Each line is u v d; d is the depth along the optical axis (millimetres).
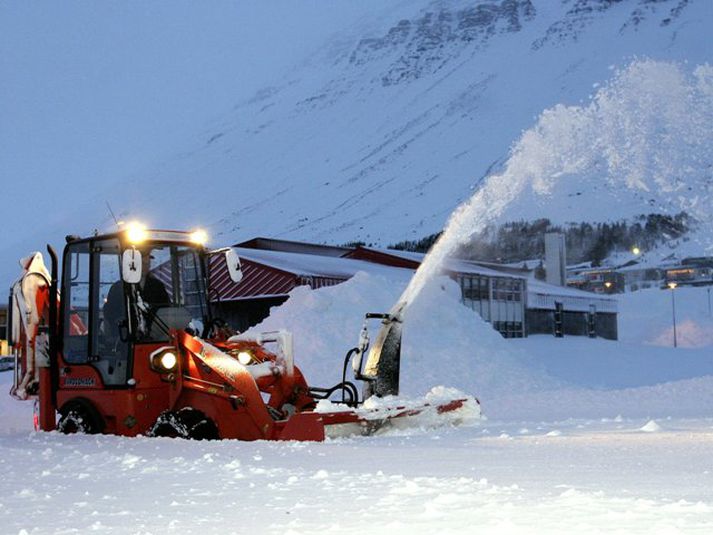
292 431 10883
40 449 9969
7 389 25688
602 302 67188
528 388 23359
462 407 13047
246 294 45219
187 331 12500
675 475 6871
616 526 4688
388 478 6742
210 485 6750
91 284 12602
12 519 5574
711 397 18312
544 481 6617
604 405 17734
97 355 12438
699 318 109188
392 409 11539
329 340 24094
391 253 62250
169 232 12867
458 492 5984
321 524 5039
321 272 45438
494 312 54562
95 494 6508
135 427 11922
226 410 11539
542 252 104188
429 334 25453
